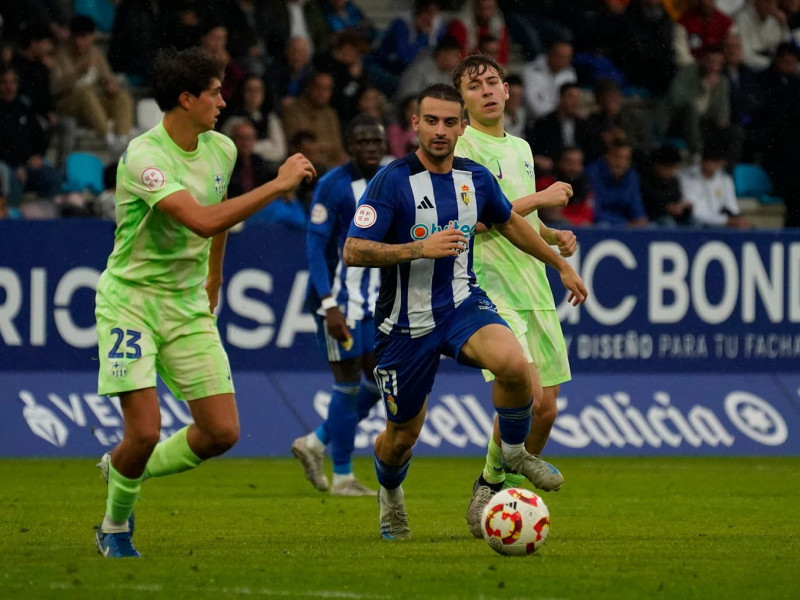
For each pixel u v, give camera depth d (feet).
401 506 75.36
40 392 138.62
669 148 179.93
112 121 169.89
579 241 152.35
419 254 66.28
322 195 108.88
